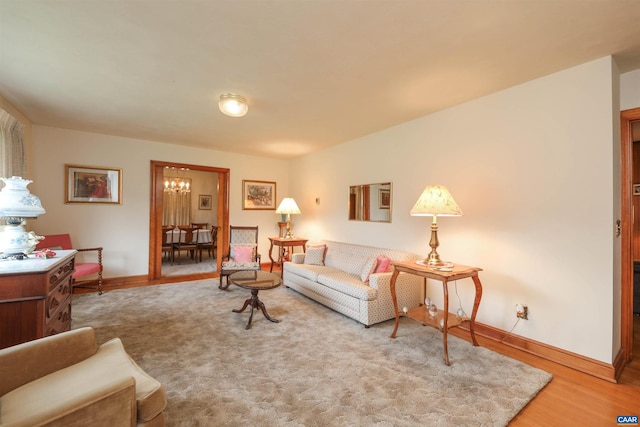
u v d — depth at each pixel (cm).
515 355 243
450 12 164
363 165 439
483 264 284
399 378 203
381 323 306
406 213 367
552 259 238
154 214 488
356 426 156
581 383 203
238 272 359
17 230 222
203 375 203
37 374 132
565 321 231
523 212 256
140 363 218
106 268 452
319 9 162
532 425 161
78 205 430
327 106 315
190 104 314
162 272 546
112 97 296
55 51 210
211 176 898
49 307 192
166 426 153
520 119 259
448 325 236
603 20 171
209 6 160
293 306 358
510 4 158
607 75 212
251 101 302
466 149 301
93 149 438
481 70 234
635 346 259
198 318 313
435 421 161
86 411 99
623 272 232
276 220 630
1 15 168
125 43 199
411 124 362
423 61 221
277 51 208
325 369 213
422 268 248
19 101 309
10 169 297
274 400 177
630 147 229
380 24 176
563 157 233
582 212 223
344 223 477
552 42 195
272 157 614
